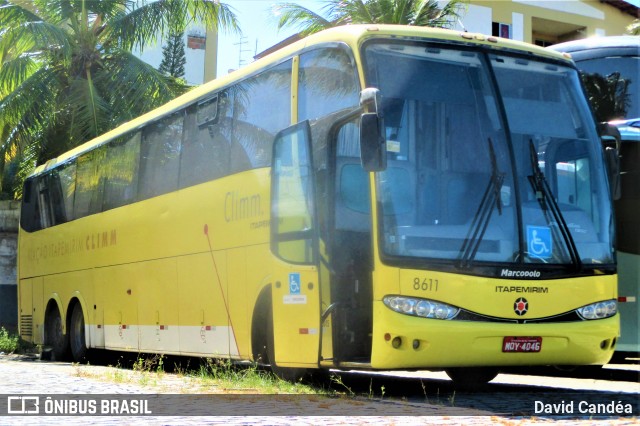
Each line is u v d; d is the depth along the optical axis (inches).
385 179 381.7
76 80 1044.5
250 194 481.4
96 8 1085.8
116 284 661.9
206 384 448.8
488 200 391.9
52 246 805.9
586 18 1753.2
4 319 1074.7
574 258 401.1
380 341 372.8
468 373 482.3
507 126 407.2
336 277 398.0
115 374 510.6
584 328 396.8
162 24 1095.0
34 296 844.6
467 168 394.3
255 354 469.4
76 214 753.0
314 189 402.6
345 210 400.2
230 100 518.6
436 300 375.2
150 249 604.7
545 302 391.5
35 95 1045.8
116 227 666.8
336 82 414.3
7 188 1249.4
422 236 379.9
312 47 438.3
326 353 398.0
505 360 384.5
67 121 1064.8
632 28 1578.5
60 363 739.4
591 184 421.1
